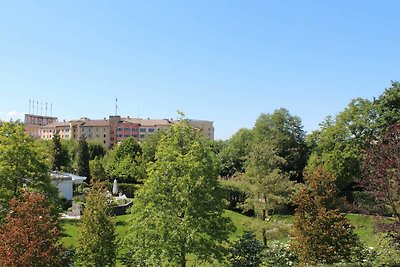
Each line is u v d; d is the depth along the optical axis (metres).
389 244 18.58
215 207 18.61
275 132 62.62
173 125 20.47
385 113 45.56
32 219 14.12
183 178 18.00
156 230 17.88
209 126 168.88
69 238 26.69
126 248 20.88
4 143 20.20
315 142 55.91
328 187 18.50
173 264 19.28
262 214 26.48
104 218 18.55
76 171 68.25
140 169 63.03
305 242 17.62
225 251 18.70
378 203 18.31
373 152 18.88
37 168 20.22
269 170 26.16
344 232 17.61
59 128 153.75
